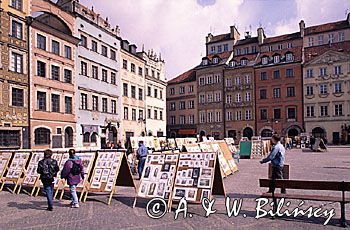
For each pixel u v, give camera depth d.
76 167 12.14
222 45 80.62
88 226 9.38
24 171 15.80
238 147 36.81
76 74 39.69
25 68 32.72
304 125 65.12
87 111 41.56
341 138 62.00
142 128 56.56
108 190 12.68
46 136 35.03
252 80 70.25
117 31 52.22
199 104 76.50
